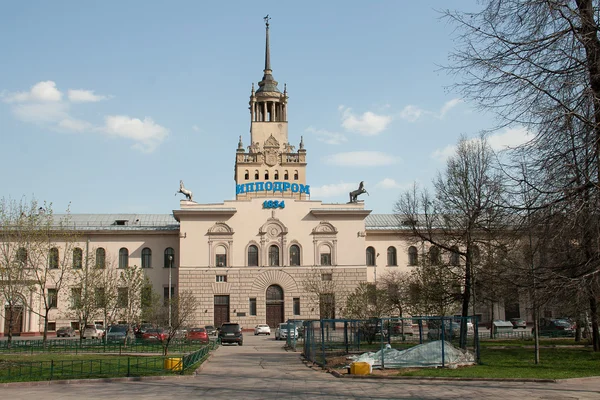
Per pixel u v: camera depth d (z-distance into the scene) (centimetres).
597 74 1794
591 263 2014
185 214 8656
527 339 6222
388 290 7456
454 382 2822
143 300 6962
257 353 5188
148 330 6488
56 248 7406
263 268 8675
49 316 8481
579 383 2720
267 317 8631
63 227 8125
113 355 4622
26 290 7712
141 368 3506
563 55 1855
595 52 1812
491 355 4147
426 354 3438
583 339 5931
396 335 4862
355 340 4591
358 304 6819
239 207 8812
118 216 9900
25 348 5234
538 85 1888
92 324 7706
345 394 2505
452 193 4969
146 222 9781
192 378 3200
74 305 6931
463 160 4909
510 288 2573
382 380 2961
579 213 1870
